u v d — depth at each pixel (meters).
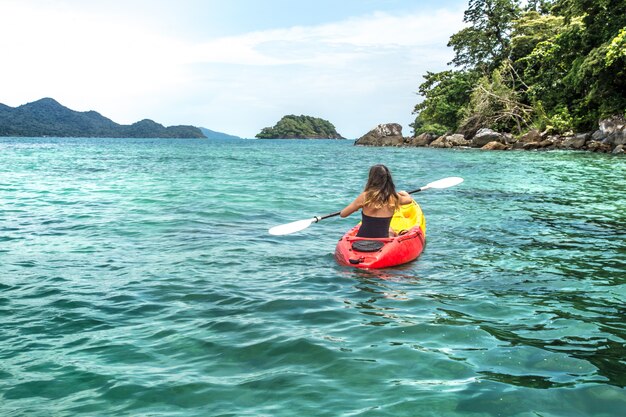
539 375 3.07
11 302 4.54
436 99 53.62
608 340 3.63
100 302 4.56
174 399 2.81
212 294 4.79
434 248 6.77
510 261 6.06
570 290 4.89
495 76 45.06
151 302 4.56
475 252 6.53
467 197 11.84
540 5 50.28
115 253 6.48
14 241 7.17
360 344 3.58
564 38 35.91
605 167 20.25
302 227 6.57
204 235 7.65
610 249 6.62
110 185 14.81
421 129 64.69
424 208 10.22
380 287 5.02
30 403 2.79
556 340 3.64
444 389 2.90
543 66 43.38
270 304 4.49
